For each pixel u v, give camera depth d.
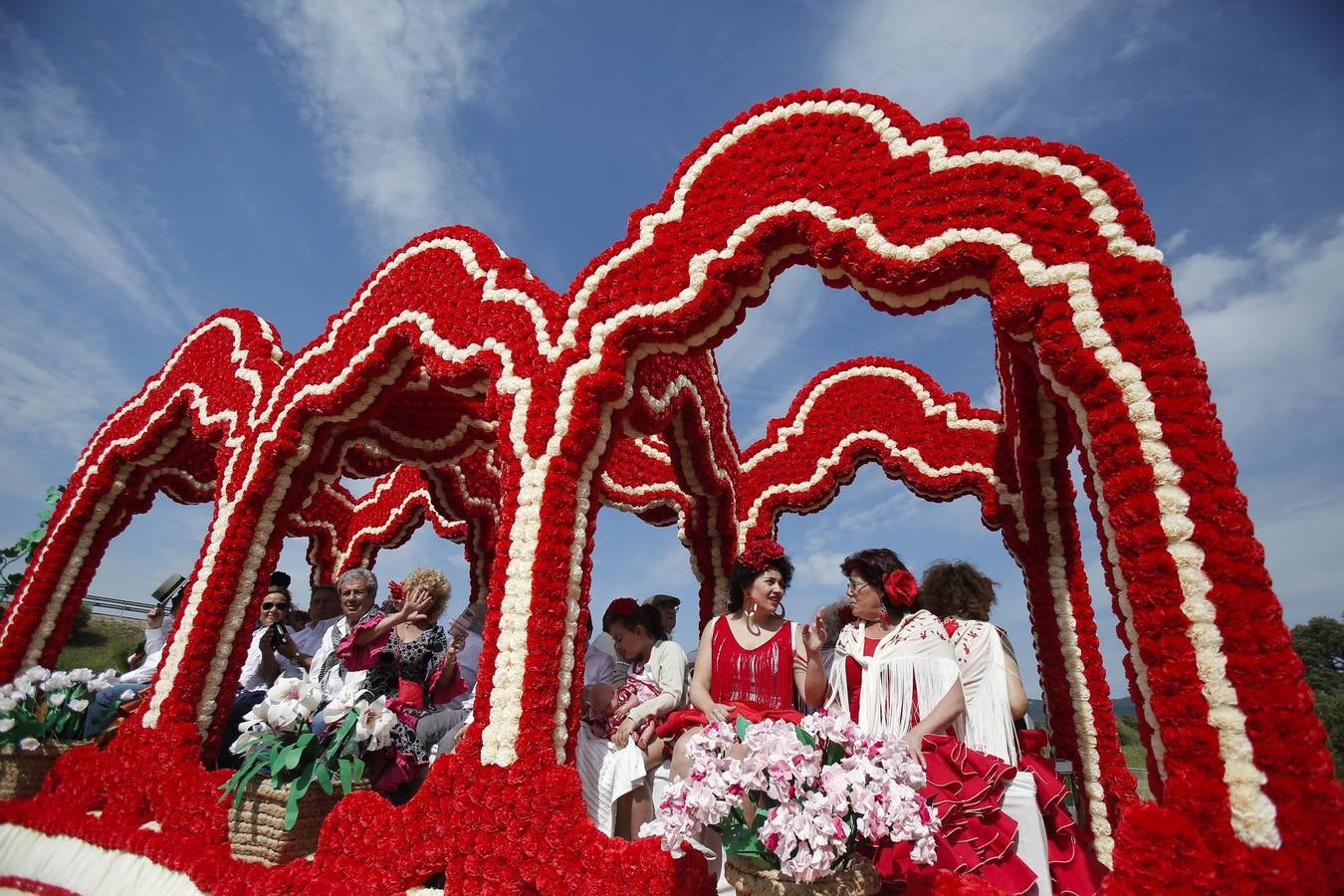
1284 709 1.80
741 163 3.24
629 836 3.44
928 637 2.92
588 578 3.17
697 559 6.26
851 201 2.86
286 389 4.60
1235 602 1.92
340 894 2.69
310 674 5.00
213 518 4.59
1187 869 1.79
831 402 6.63
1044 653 4.04
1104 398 2.25
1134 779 3.51
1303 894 1.68
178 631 4.24
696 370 5.05
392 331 4.08
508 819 2.63
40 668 4.71
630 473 6.89
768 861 2.16
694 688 3.21
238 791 3.23
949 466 5.87
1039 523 4.17
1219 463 2.05
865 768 2.10
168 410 5.62
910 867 2.38
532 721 2.78
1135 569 2.10
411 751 3.55
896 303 2.80
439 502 7.39
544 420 3.18
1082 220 2.45
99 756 4.02
